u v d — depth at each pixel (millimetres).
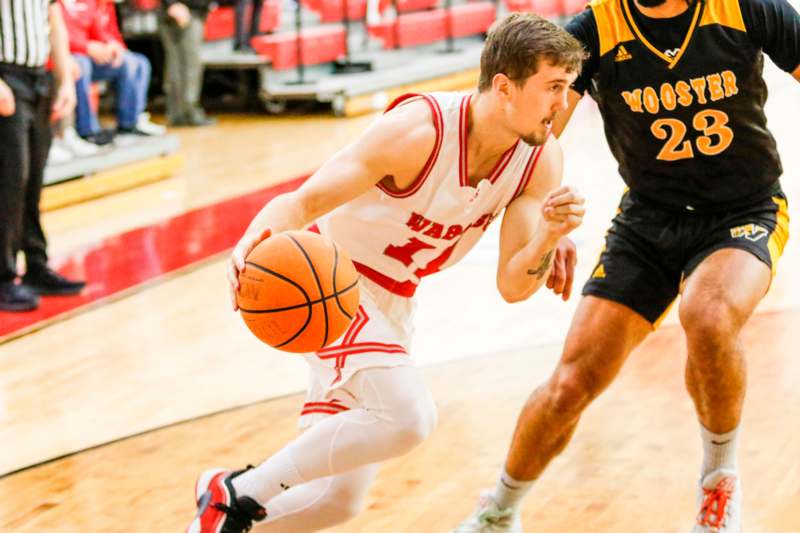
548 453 4172
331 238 3932
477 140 3646
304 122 15539
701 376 4008
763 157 4188
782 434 5379
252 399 6277
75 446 5715
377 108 16359
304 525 3943
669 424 5586
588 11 4168
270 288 3395
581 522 4629
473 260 8883
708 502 4246
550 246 3629
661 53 4043
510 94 3504
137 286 8555
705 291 3998
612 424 5621
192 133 14914
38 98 7875
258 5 16391
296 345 3467
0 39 7562
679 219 4270
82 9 11633
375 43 18422
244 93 17062
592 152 12742
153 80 17203
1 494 5172
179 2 14789
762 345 6582
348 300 3504
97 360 7039
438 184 3688
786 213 4332
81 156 11391
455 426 5715
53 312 7984
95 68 12047
